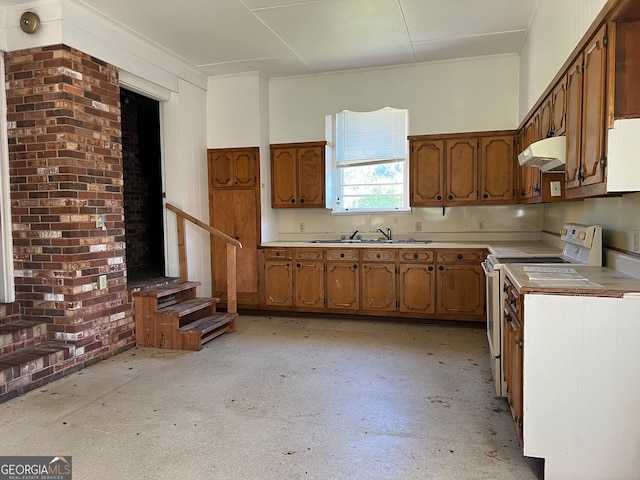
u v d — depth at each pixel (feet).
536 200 11.78
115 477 6.52
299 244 16.24
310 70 16.44
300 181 17.02
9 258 11.18
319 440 7.53
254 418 8.35
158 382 10.16
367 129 17.08
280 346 12.85
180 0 10.73
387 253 15.28
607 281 6.87
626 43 5.90
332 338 13.65
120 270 12.37
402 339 13.48
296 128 17.21
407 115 16.49
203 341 12.76
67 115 10.66
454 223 16.38
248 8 11.25
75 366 10.85
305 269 16.14
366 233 17.29
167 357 11.95
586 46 6.97
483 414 8.43
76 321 10.90
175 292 13.71
